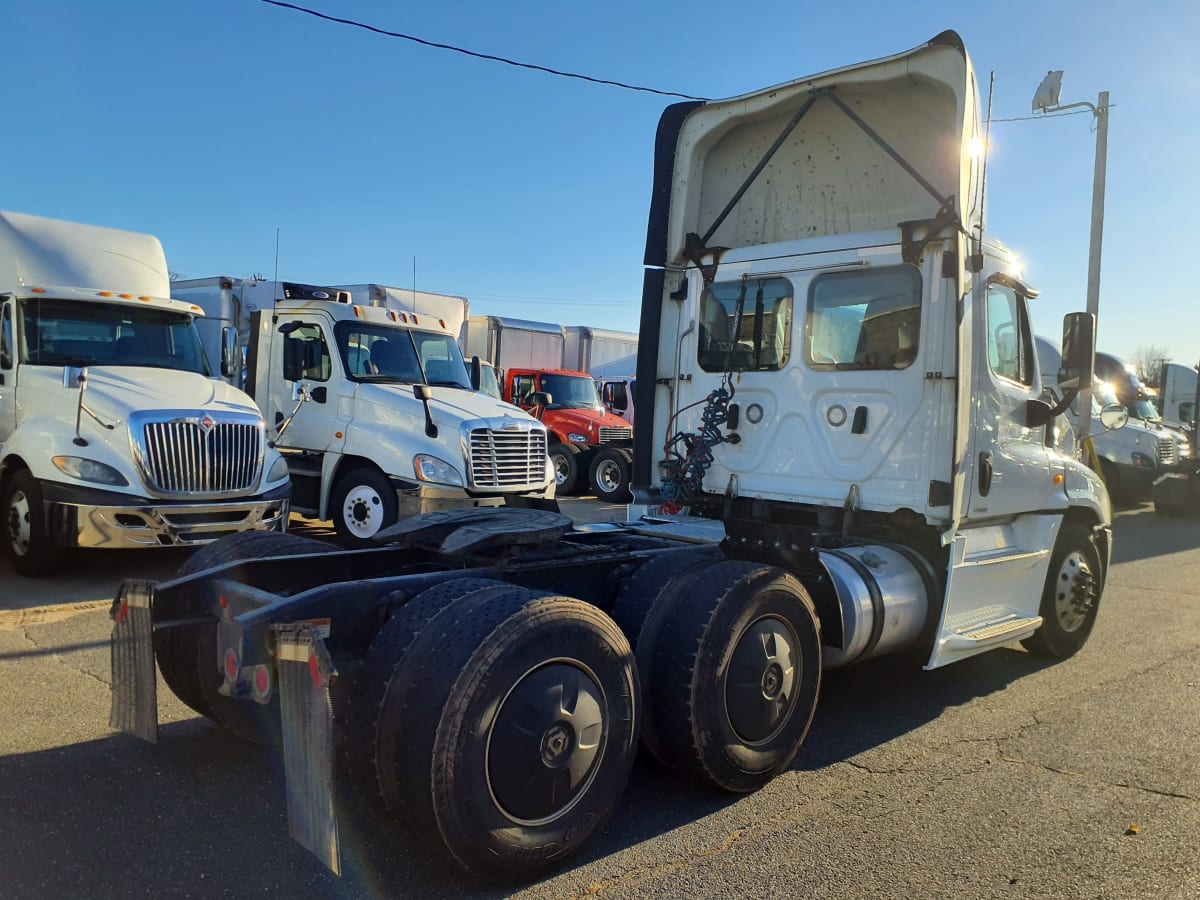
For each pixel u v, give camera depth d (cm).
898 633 469
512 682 298
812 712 420
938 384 481
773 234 598
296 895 299
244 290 1327
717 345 581
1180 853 347
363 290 1541
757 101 557
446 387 1023
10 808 355
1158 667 614
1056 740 471
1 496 796
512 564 390
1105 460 1655
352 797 376
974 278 496
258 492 789
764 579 392
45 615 643
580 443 1594
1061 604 616
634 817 369
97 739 427
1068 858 341
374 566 424
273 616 310
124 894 296
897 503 495
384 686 298
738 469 566
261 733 388
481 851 291
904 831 361
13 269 883
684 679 363
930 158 523
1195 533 1382
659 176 600
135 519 719
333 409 964
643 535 499
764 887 314
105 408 740
